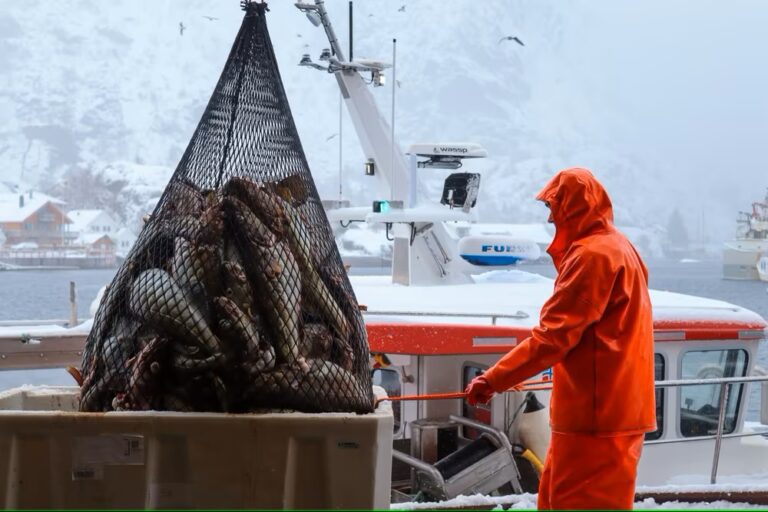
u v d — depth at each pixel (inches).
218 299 122.6
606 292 136.6
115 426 118.3
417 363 278.5
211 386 123.3
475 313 270.8
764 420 318.7
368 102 380.2
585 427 138.5
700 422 304.7
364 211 369.4
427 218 347.9
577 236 143.4
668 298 322.3
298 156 144.0
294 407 124.7
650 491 212.2
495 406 266.5
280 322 125.0
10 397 141.0
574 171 144.8
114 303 132.6
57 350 297.1
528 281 364.8
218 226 127.8
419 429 269.9
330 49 376.8
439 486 241.1
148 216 140.3
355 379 131.9
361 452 119.9
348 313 138.4
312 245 136.8
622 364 138.5
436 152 353.7
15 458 118.5
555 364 141.6
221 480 118.4
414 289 332.5
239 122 139.9
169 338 123.4
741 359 308.2
